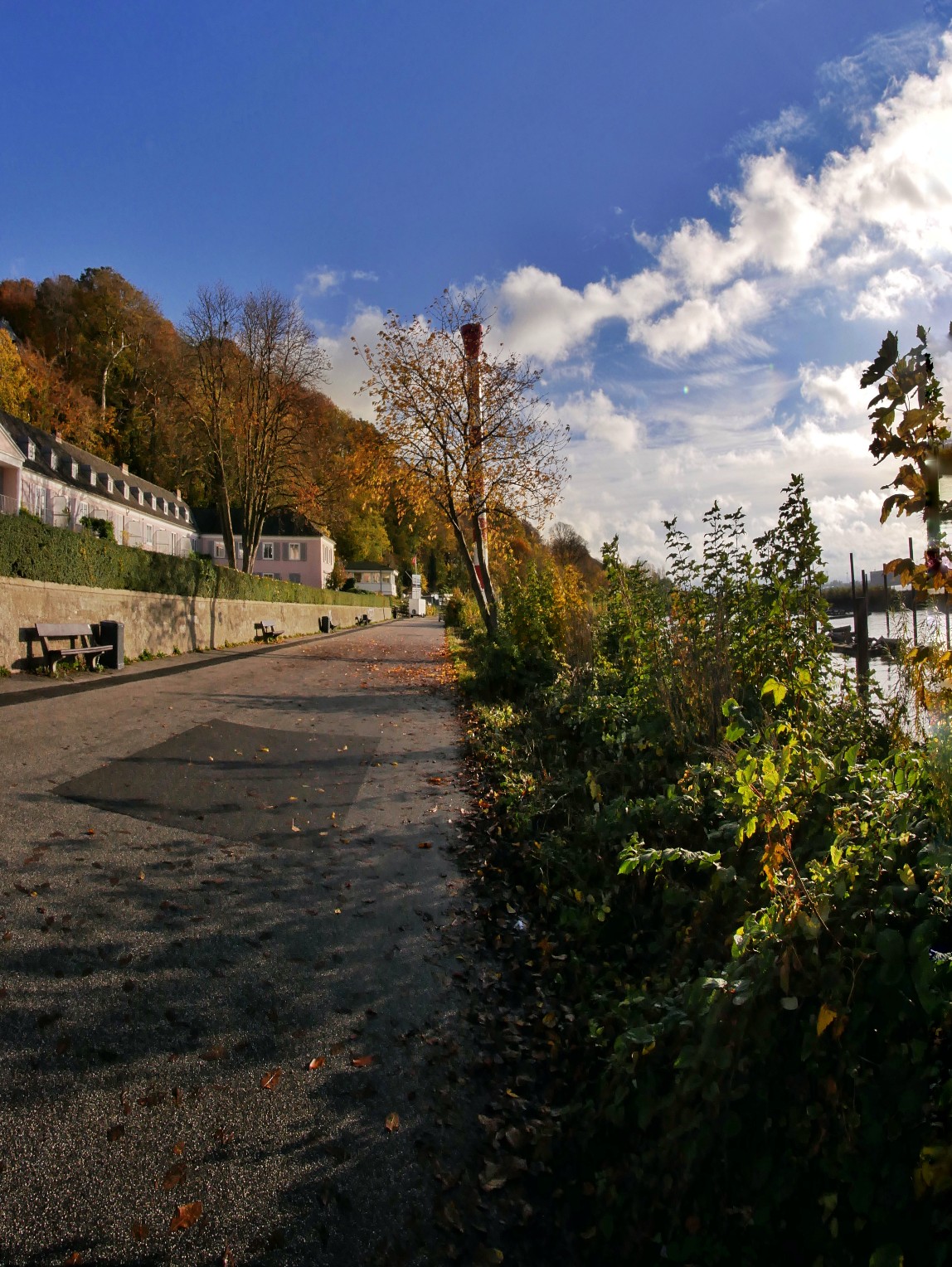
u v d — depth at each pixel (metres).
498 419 17.72
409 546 108.00
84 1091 2.71
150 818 5.58
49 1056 2.87
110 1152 2.46
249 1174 2.42
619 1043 2.58
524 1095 2.93
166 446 62.06
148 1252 2.12
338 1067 2.99
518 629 13.11
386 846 5.48
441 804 6.57
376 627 52.56
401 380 17.33
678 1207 2.15
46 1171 2.36
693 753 5.20
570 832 5.28
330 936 4.05
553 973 3.81
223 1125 2.62
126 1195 2.30
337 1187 2.40
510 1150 2.63
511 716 10.19
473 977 3.77
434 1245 2.22
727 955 3.15
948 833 2.22
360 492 19.33
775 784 2.53
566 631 12.55
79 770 6.58
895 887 2.07
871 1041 1.97
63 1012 3.15
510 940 4.17
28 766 6.53
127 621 17.34
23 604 12.87
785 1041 2.15
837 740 4.07
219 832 5.46
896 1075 1.83
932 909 1.96
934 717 2.40
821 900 2.18
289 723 9.93
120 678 13.30
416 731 10.05
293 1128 2.64
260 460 37.16
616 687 8.21
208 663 17.64
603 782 5.83
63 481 45.16
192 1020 3.20
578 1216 2.36
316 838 5.51
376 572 94.75
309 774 7.29
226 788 6.55
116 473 55.53
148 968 3.56
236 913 4.21
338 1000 3.45
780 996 2.13
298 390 36.50
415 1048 3.15
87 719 8.92
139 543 55.41
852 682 4.42
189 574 21.55
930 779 2.38
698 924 3.39
